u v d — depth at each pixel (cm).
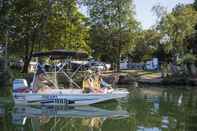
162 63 7550
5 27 5000
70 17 5334
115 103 3056
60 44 5281
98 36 6394
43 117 2305
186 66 6269
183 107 2858
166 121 2205
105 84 3406
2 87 3866
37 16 5072
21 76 4325
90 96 2852
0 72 4322
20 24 5044
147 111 2628
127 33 6384
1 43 5153
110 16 6375
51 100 2775
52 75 2942
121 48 6500
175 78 5597
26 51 5081
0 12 5050
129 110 2667
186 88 4878
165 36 6300
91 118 2316
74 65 3969
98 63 6378
